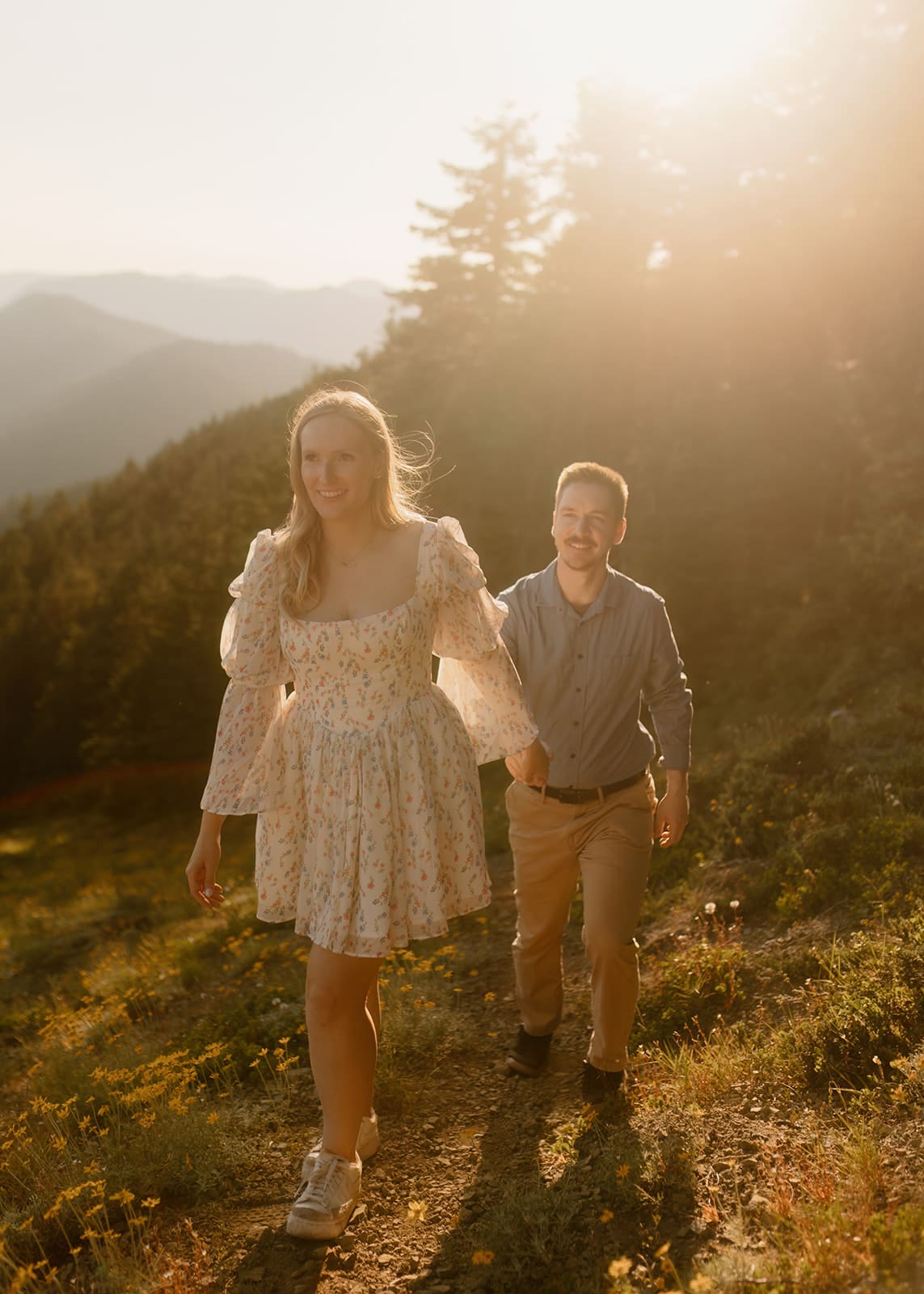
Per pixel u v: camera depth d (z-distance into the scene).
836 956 3.54
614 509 3.01
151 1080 3.50
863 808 5.36
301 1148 3.04
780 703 14.18
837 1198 2.16
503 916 5.70
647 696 3.19
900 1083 2.63
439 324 40.81
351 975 2.51
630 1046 3.52
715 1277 1.98
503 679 2.74
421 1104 3.31
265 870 2.66
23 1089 4.84
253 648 2.58
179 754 30.77
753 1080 2.92
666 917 4.82
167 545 65.94
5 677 63.69
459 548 2.58
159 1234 2.61
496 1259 2.33
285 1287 2.34
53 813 39.00
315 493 2.47
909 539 14.50
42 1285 2.44
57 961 10.05
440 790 2.58
